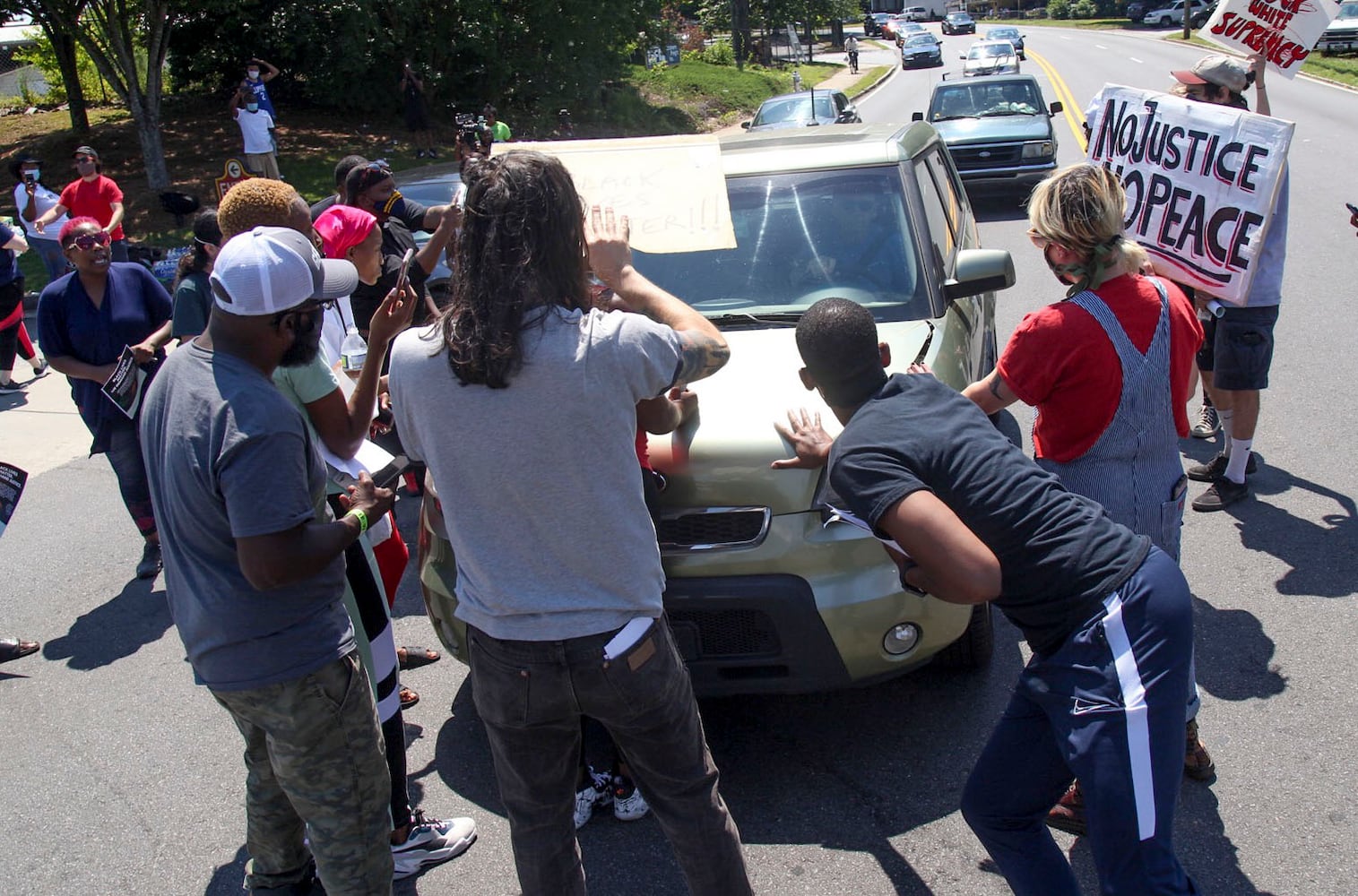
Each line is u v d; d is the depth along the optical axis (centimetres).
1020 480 248
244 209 318
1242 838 323
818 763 375
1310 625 433
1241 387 521
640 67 3519
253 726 289
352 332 411
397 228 557
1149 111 426
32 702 464
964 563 231
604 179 356
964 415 256
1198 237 411
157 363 548
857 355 256
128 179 1878
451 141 2338
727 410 359
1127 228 438
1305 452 597
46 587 578
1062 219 297
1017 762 266
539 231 228
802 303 442
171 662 493
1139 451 307
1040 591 248
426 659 469
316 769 269
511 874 337
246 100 1728
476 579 242
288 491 244
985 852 328
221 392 246
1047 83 3428
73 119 2183
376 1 2261
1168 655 242
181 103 2412
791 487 342
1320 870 308
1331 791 339
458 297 230
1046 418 313
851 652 346
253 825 307
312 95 2331
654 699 244
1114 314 298
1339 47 3622
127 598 561
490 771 389
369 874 281
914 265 452
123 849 364
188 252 509
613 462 235
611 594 239
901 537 236
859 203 473
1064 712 246
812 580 342
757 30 5297
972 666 417
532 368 226
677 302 263
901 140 514
